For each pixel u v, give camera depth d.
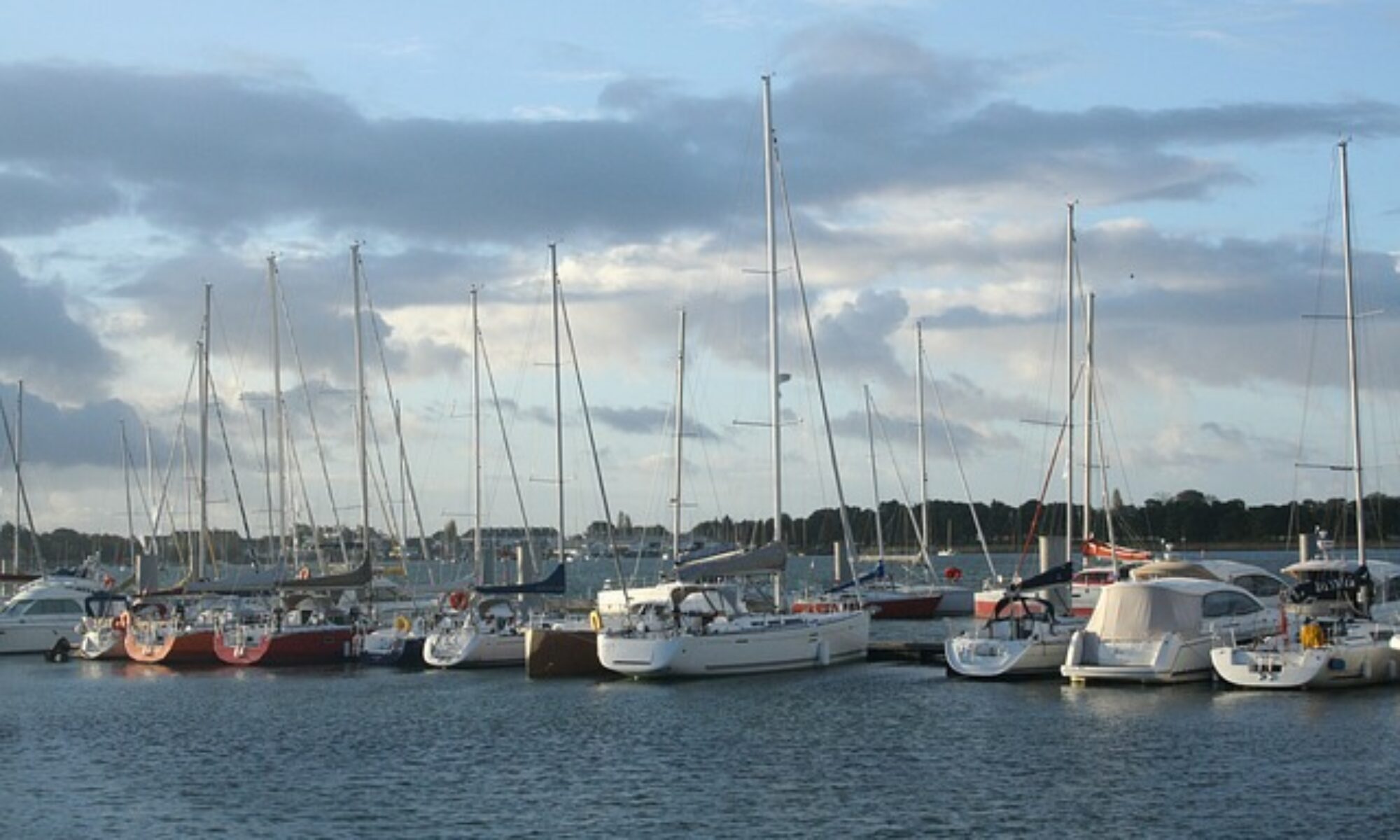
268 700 46.59
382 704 44.91
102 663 61.00
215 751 36.72
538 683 49.12
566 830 27.33
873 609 73.56
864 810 28.22
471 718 41.16
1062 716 38.03
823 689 44.97
